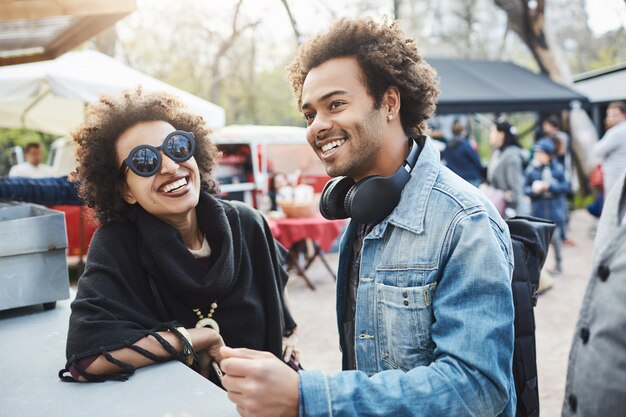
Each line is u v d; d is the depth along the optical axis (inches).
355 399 34.7
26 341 54.9
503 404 36.5
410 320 41.3
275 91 951.6
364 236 49.7
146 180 52.7
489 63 469.4
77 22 96.8
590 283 41.5
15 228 61.3
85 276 51.1
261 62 882.1
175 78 818.2
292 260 244.4
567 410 43.0
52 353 51.4
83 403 40.1
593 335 40.1
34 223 62.6
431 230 41.4
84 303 47.8
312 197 249.6
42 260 63.7
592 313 40.7
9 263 61.4
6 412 39.2
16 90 205.8
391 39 45.6
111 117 54.4
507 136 263.0
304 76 49.3
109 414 38.2
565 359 150.2
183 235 57.9
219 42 791.1
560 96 420.5
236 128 389.4
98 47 628.1
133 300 51.4
